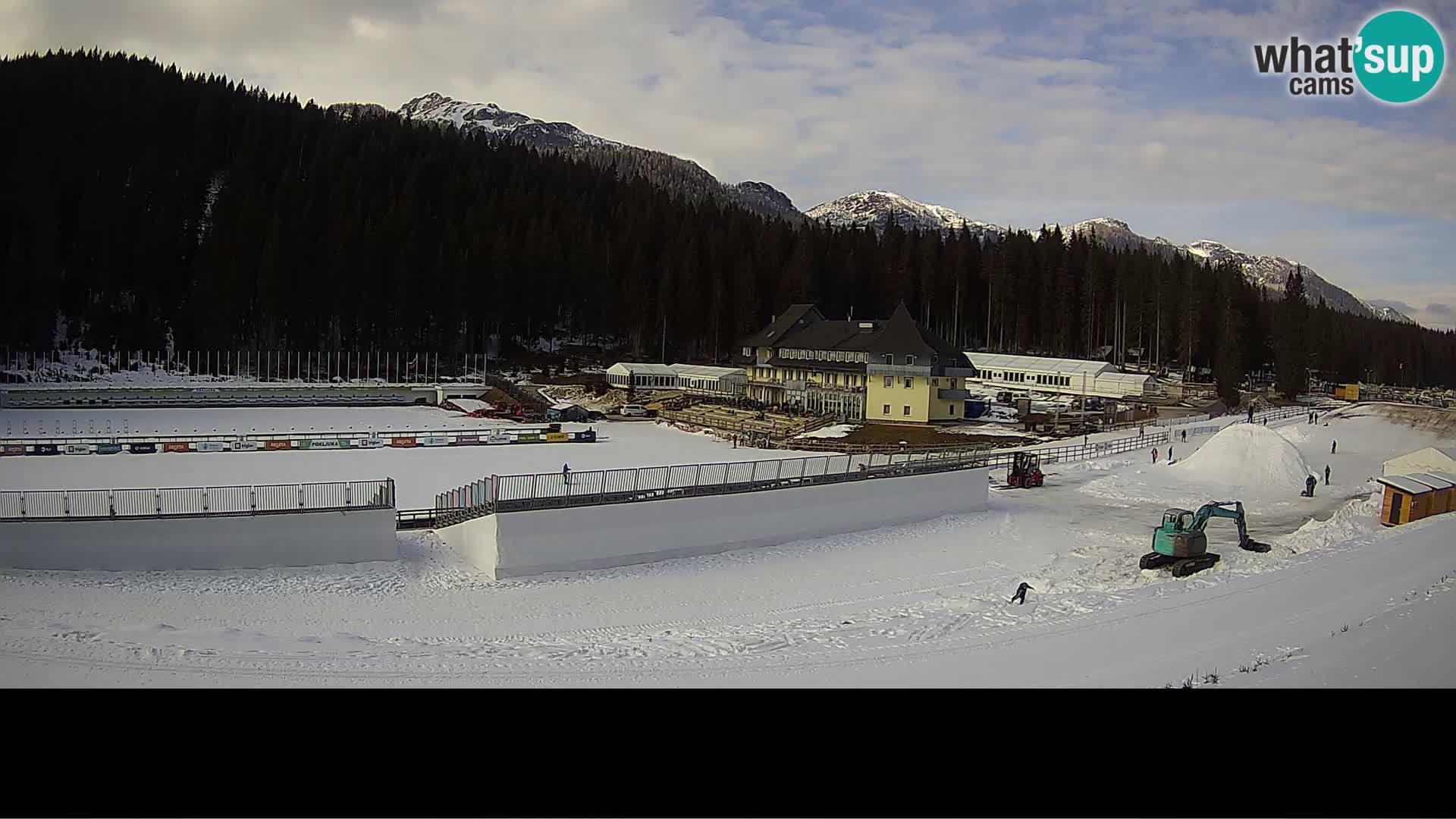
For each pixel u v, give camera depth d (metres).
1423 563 29.66
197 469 58.50
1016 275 142.75
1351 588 27.09
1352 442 81.56
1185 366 131.38
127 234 133.88
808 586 36.38
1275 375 135.00
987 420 89.75
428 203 152.88
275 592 32.56
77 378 114.31
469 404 106.88
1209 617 25.08
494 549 36.12
